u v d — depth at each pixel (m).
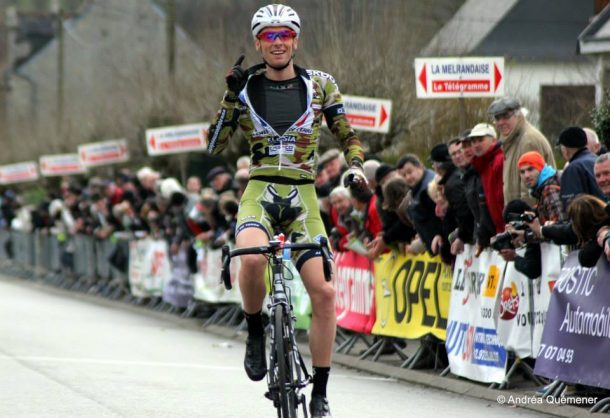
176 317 29.83
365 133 30.20
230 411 14.41
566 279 14.97
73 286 40.97
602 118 20.73
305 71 11.94
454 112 28.23
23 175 53.91
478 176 17.03
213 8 41.12
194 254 28.80
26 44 95.75
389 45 31.50
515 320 16.12
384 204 19.42
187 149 34.03
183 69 45.97
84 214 39.88
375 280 20.59
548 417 14.49
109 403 14.80
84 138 55.16
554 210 15.74
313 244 11.26
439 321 18.52
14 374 17.42
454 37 33.06
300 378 11.04
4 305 32.44
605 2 31.05
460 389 16.92
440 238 18.12
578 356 14.54
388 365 19.70
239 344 23.78
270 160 11.75
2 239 53.16
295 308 23.41
